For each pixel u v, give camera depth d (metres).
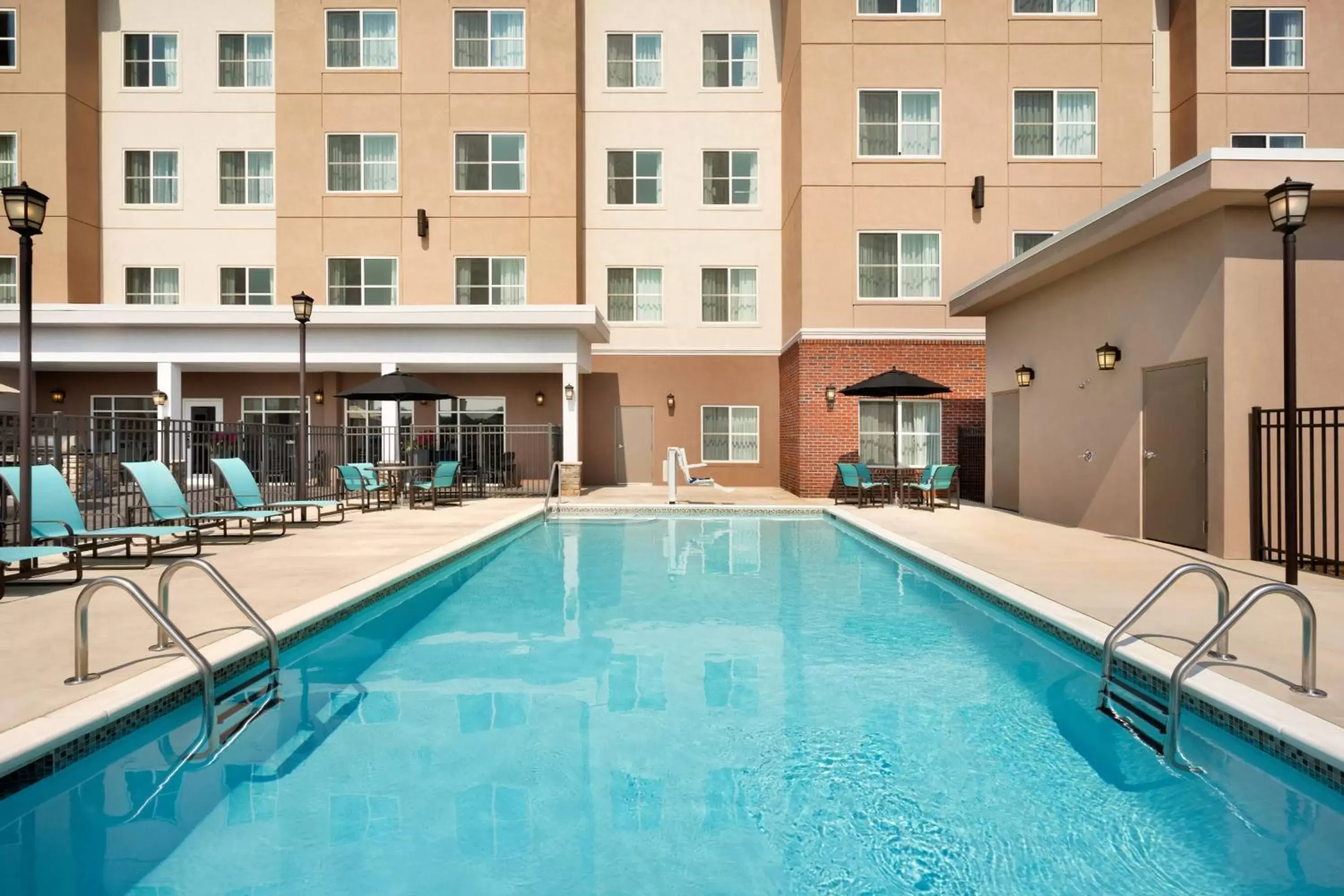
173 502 8.84
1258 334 7.90
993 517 12.34
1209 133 18.11
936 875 2.74
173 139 20.17
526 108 19.31
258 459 13.30
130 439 11.66
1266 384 7.90
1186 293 8.52
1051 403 11.56
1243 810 3.19
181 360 15.96
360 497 15.98
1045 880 2.71
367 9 19.25
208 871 2.74
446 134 19.31
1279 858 2.84
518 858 2.83
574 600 7.07
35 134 18.86
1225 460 7.90
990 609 6.50
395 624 6.21
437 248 19.33
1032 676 4.84
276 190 19.27
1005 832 3.03
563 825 3.07
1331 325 7.91
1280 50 18.09
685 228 20.36
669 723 4.11
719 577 8.20
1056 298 11.45
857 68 17.12
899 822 3.11
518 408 19.94
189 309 15.59
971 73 17.12
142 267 20.16
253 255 20.20
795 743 3.85
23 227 6.72
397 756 3.69
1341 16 17.95
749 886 2.67
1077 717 4.17
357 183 19.41
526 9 19.27
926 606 6.79
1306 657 3.68
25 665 4.06
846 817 3.15
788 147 19.17
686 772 3.54
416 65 19.27
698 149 20.30
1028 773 3.52
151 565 7.45
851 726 4.06
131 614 5.30
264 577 6.83
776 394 20.25
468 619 6.38
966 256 17.14
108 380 19.25
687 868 2.78
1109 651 4.36
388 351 16.25
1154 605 5.73
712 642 5.64
